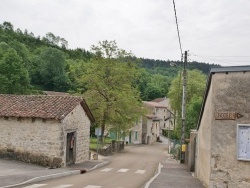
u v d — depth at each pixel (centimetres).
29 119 2198
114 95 3803
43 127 2173
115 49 3919
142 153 4338
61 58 9525
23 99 2459
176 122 4878
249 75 996
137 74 3975
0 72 5419
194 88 4919
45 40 15750
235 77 1012
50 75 9256
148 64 15775
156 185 1409
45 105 2308
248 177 988
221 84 1028
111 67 3866
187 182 1556
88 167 2289
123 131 4350
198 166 1753
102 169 2334
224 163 1018
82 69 4372
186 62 2862
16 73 5497
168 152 4619
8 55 5534
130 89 3975
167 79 11575
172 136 5816
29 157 2191
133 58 3981
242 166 996
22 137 2216
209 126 1221
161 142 7544
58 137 2138
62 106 2275
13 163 2112
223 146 1021
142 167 2630
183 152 2880
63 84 9275
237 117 1004
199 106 3812
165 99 9319
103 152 3569
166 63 15712
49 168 2061
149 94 10369
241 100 1002
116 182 1673
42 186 1398
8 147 2242
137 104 4106
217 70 1028
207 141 1333
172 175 1869
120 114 3928
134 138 6419
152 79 11244
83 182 1611
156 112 8481
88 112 2584
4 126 2259
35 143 2183
